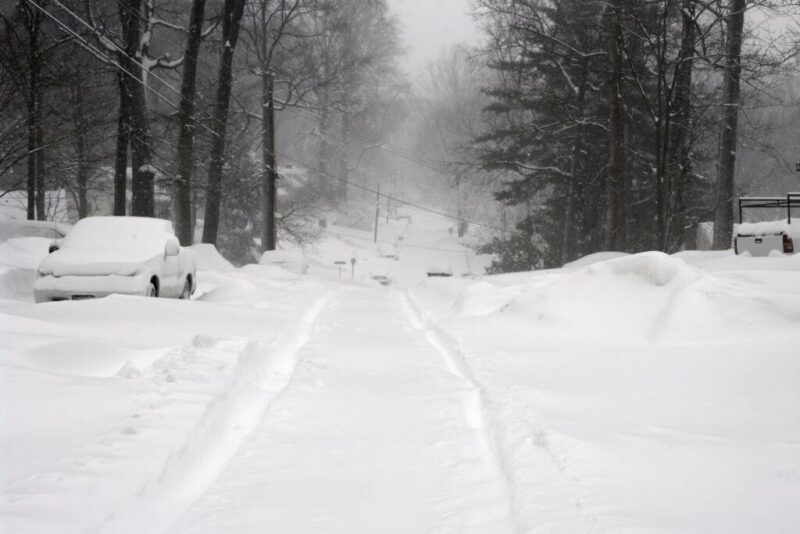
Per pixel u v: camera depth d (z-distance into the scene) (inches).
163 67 1248.2
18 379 253.0
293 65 1895.9
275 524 168.7
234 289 692.7
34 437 200.1
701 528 155.0
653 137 1435.8
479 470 206.4
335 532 165.2
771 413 231.9
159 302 493.4
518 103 1660.9
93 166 1354.6
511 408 254.7
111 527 152.0
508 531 166.2
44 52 1016.9
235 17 1371.8
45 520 149.1
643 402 257.0
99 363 298.5
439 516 175.3
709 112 1286.9
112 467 180.2
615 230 1082.1
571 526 159.8
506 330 426.9
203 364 304.7
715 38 1030.4
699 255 792.3
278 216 2009.1
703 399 254.1
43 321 370.6
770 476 182.1
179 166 1263.5
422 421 255.3
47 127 1120.8
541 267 1720.0
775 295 339.9
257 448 224.1
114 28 1382.9
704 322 346.6
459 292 685.9
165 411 229.1
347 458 216.1
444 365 363.6
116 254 566.6
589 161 1572.3
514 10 1273.4
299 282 1013.2
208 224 1385.3
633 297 402.0
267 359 365.1
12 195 1417.3
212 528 165.3
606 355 337.7
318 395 292.7
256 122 2176.4
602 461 197.2
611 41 1067.3
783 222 629.0
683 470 189.5
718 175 999.6
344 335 479.5
